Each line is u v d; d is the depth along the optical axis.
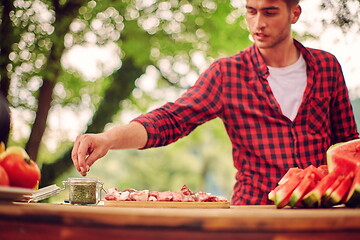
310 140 2.67
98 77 7.89
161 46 7.77
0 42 6.31
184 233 1.17
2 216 1.27
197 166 26.23
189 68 8.07
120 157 27.61
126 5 7.29
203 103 2.62
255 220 1.17
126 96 7.83
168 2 7.62
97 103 8.27
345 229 1.21
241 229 1.16
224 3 7.81
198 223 1.16
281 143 2.66
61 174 7.34
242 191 2.70
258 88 2.70
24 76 6.63
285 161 2.65
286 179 1.99
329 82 2.76
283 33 2.60
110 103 7.76
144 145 2.30
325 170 2.06
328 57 2.79
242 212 1.35
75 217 1.20
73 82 7.84
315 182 1.90
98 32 7.19
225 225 1.16
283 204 1.87
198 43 7.96
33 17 6.46
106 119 7.76
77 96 7.95
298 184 1.89
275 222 1.17
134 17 7.49
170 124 2.46
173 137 2.48
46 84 6.78
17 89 6.70
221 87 2.73
